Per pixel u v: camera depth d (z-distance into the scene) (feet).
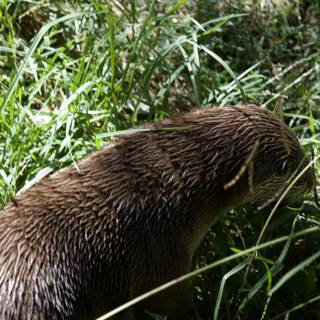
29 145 18.26
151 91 22.72
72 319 15.58
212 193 17.13
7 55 20.97
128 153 16.93
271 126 17.33
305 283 17.56
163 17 20.29
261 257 16.58
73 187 16.46
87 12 20.29
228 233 18.24
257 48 24.66
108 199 16.43
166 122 17.43
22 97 20.79
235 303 17.74
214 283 18.06
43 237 15.75
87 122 18.75
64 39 22.68
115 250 16.28
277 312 17.61
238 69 24.30
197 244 17.46
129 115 20.59
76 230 16.02
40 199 16.22
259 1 25.82
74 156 18.19
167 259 16.80
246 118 17.29
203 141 17.11
